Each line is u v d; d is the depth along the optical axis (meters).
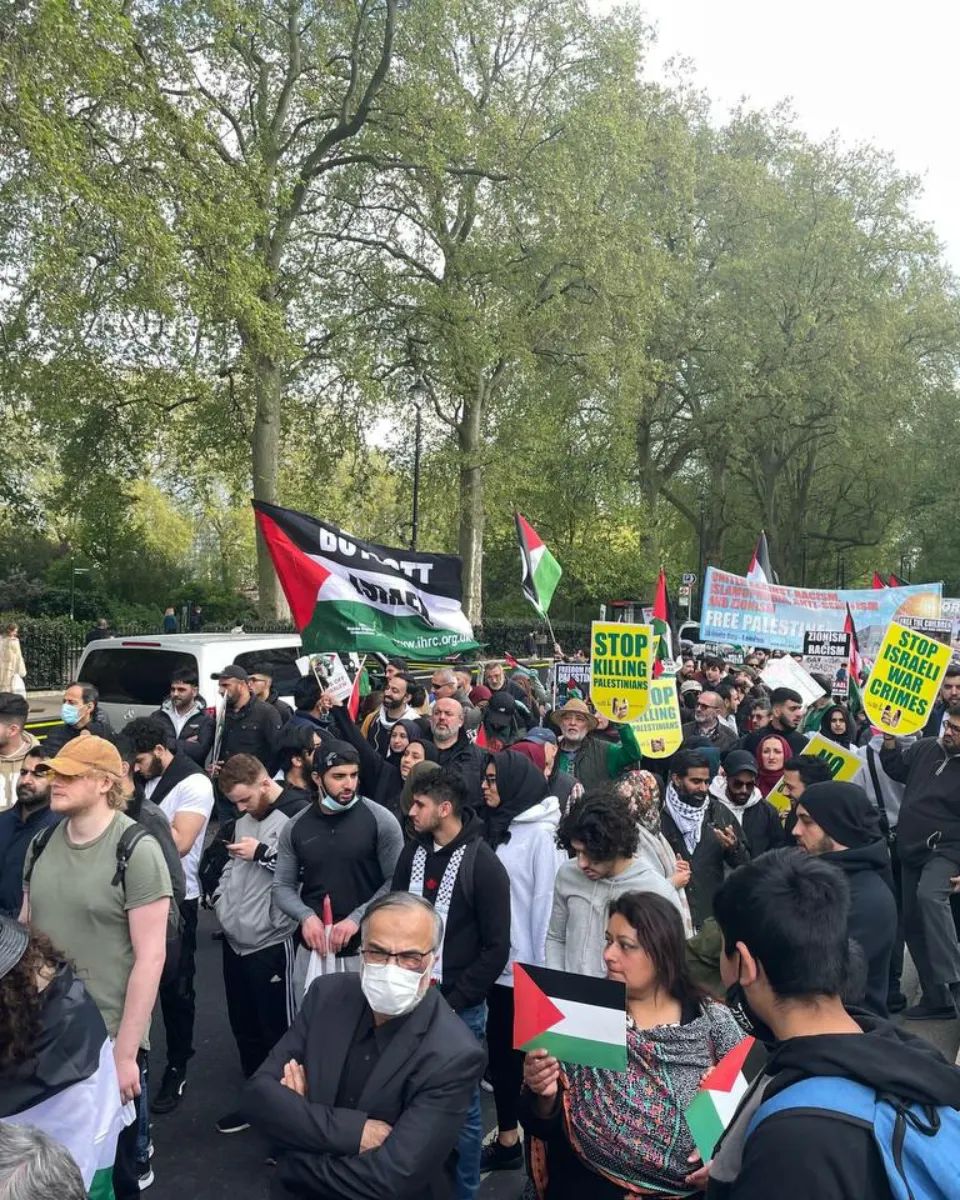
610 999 2.49
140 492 55.19
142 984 3.40
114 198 17.23
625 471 39.09
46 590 34.69
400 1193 2.48
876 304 39.94
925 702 6.79
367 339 28.36
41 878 3.53
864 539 50.06
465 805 4.11
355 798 4.54
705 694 8.93
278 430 26.75
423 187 26.92
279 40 25.12
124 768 3.66
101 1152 2.63
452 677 9.12
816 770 5.34
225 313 20.53
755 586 13.17
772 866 2.01
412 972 2.59
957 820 6.11
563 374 33.00
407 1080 2.60
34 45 15.19
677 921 2.82
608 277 27.86
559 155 25.69
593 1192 2.70
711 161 39.19
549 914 4.43
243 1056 5.02
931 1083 1.71
